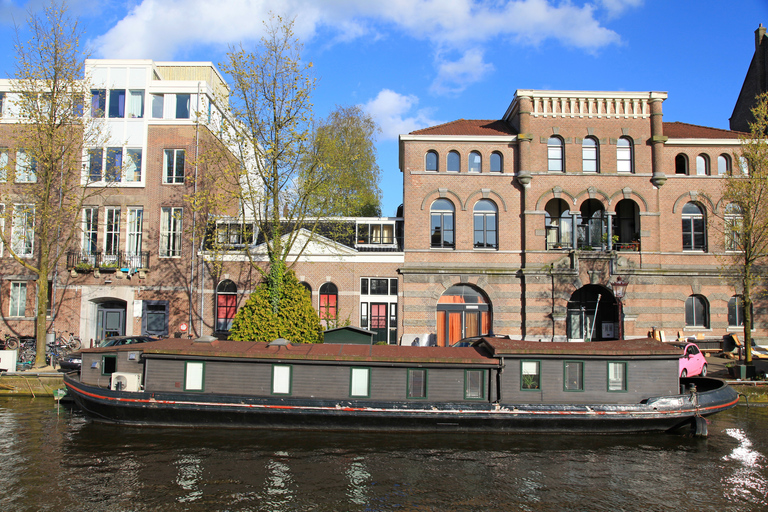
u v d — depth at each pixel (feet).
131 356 49.47
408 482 36.37
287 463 39.37
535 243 81.87
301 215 67.46
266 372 47.47
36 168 77.92
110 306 85.05
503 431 47.09
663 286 82.69
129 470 37.55
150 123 84.64
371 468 38.73
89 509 31.50
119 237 83.82
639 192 82.94
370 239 86.38
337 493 34.35
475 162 84.79
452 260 82.33
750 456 42.57
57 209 71.82
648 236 82.64
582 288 86.94
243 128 65.16
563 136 83.51
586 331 86.22
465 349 51.57
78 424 48.52
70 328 81.97
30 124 68.08
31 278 82.28
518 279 81.87
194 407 45.96
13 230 81.35
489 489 35.47
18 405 55.83
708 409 47.21
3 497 32.91
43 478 35.91
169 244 83.66
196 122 73.46
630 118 83.82
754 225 67.72
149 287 82.38
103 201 84.02
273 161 64.23
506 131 86.79
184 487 34.83
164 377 47.75
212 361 47.65
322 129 95.76
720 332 82.69
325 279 81.46
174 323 81.76
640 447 44.32
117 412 47.06
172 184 83.92
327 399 46.32
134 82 85.35
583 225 86.89
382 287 82.58
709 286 82.94
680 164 86.33
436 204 84.07
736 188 68.49
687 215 84.69
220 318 81.66
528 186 82.69
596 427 46.88
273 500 33.12
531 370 47.67
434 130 87.76
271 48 63.36
